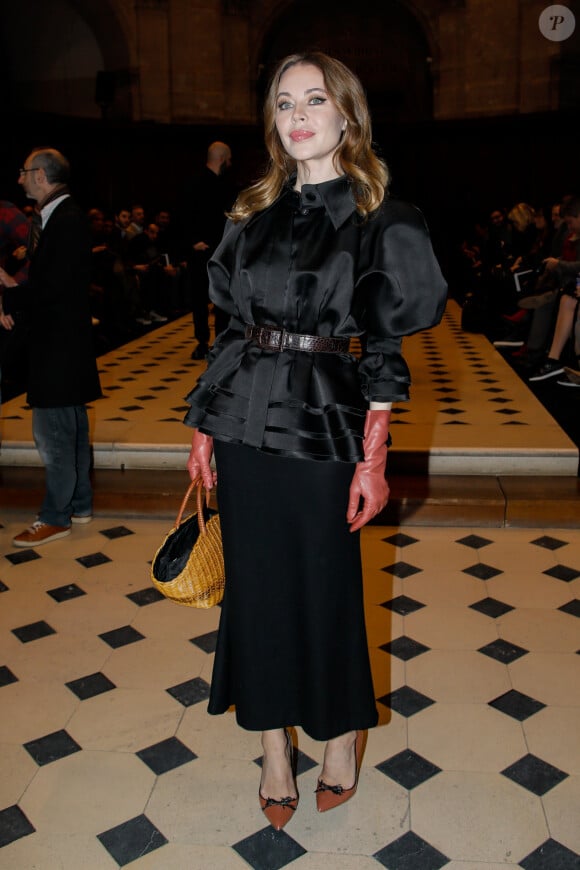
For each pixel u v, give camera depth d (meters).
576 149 16.23
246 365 2.06
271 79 2.07
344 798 2.35
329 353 2.04
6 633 3.35
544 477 4.83
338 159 2.01
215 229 7.43
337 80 1.96
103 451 5.12
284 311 2.02
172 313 12.16
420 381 7.00
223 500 2.14
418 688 2.94
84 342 4.11
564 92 16.53
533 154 16.53
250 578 2.14
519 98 16.88
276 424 2.01
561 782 2.45
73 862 2.18
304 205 2.03
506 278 9.41
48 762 2.57
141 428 5.47
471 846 2.21
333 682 2.20
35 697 2.91
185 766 2.55
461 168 17.02
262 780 2.35
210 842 2.24
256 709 2.21
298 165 2.08
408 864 2.15
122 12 16.59
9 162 14.43
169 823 2.31
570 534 4.30
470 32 16.89
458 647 3.20
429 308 1.98
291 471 2.05
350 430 2.01
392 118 18.09
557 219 9.02
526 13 16.45
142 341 9.40
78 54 17.28
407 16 17.61
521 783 2.45
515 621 3.39
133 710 2.83
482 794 2.41
